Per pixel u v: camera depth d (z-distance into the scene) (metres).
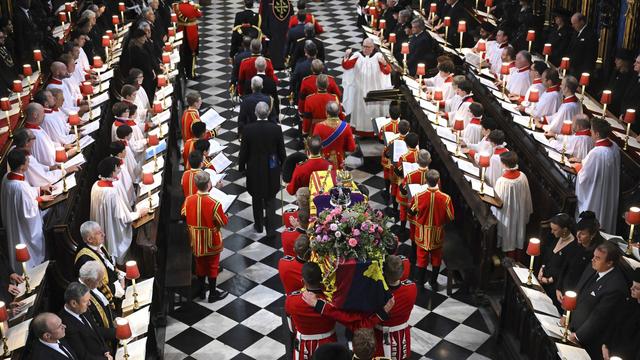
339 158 11.36
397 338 7.12
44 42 14.48
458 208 10.82
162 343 9.11
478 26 16.97
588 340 7.37
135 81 12.80
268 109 11.23
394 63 14.88
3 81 12.59
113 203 9.30
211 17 22.39
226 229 11.77
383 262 6.92
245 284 10.42
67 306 7.18
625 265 7.97
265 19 17.75
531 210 9.83
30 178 9.58
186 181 10.14
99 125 11.77
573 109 10.88
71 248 8.73
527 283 8.35
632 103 11.73
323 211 7.27
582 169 9.77
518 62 12.62
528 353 8.37
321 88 12.60
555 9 14.94
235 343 9.25
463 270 9.94
